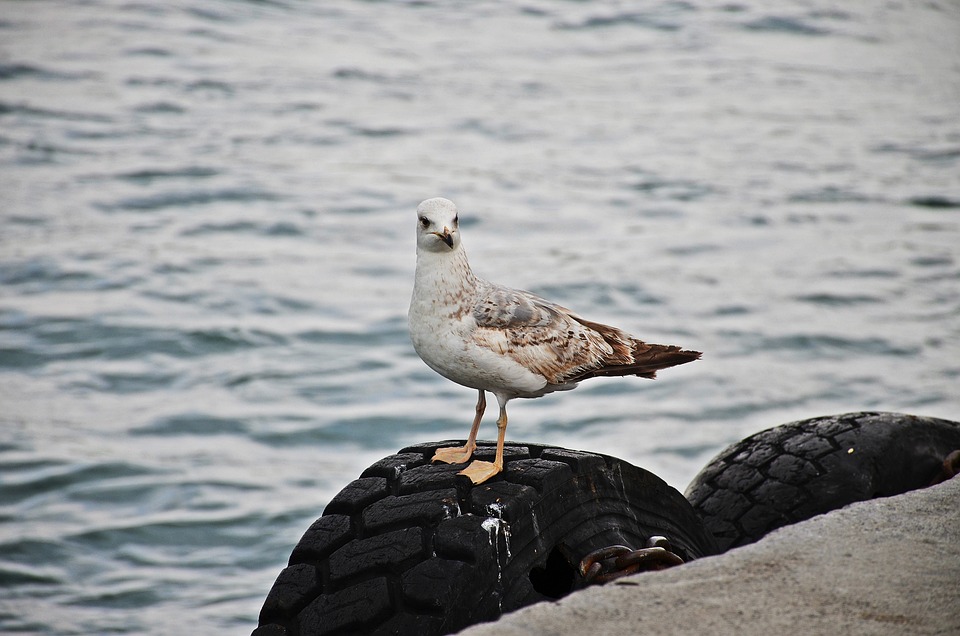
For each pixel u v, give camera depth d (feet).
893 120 95.71
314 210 69.82
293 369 49.98
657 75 108.06
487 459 18.56
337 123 89.25
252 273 60.29
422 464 18.52
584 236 67.10
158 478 40.22
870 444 22.66
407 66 107.04
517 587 16.39
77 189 72.38
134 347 51.72
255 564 34.86
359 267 61.57
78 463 41.14
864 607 13.91
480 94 99.09
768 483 22.66
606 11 128.57
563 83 104.01
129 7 119.65
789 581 14.60
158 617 31.32
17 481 39.91
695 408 46.50
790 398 47.34
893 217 71.36
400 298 57.77
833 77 109.40
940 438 23.47
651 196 74.64
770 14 128.98
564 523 17.35
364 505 17.65
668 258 63.62
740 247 65.77
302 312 55.93
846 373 49.73
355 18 122.83
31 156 78.23
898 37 124.06
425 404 46.80
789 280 60.75
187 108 91.20
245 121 88.79
